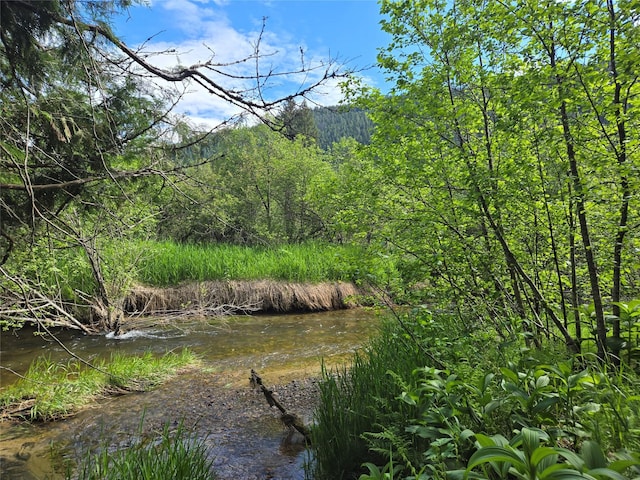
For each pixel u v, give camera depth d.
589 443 1.49
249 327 9.21
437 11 3.79
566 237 3.54
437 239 3.95
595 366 2.76
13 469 3.62
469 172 3.49
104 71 3.03
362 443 3.18
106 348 7.49
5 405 4.72
